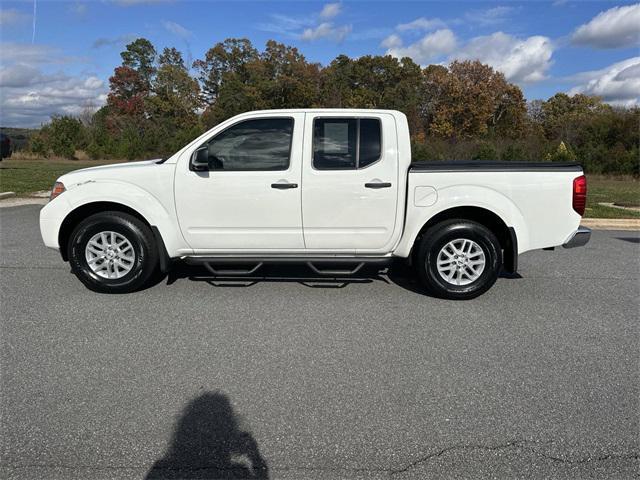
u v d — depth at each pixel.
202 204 4.71
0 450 2.48
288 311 4.52
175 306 4.62
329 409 2.88
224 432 2.65
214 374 3.29
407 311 4.56
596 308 4.71
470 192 4.68
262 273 5.77
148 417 2.78
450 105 48.41
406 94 48.19
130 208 4.90
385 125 4.70
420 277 4.92
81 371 3.32
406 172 4.71
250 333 4.00
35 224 8.82
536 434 2.65
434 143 22.14
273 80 48.41
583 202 4.77
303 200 4.67
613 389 3.14
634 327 4.22
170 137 35.12
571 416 2.82
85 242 4.84
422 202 4.70
